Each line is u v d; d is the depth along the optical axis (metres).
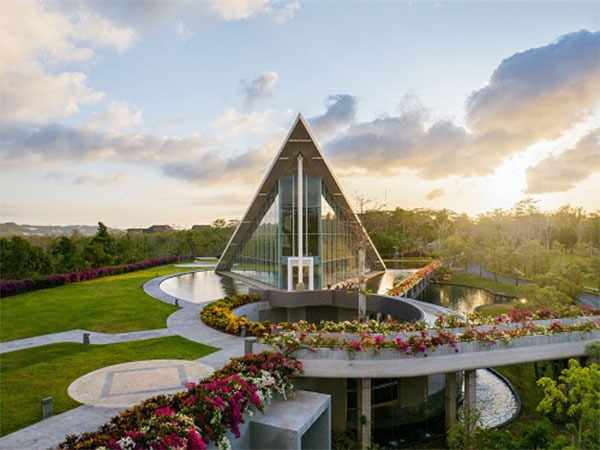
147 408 7.98
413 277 32.28
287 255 28.44
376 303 22.22
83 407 10.84
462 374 17.09
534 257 40.56
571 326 13.41
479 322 13.77
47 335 18.22
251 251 35.88
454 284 45.47
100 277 39.72
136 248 58.75
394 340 11.59
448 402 13.51
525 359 12.67
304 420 9.06
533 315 14.60
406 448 13.09
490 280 46.66
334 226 31.42
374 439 13.70
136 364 14.19
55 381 12.65
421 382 15.05
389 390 15.13
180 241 69.50
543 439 9.19
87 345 16.53
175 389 11.98
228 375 9.85
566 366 15.30
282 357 10.92
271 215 30.31
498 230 69.88
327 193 30.14
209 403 7.96
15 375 13.17
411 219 82.44
